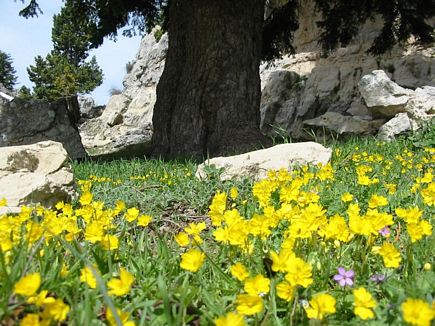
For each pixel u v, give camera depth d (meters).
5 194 3.70
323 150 5.46
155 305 1.58
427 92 11.59
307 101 17.09
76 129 12.68
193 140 9.58
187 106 9.71
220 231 2.00
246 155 5.34
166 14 13.52
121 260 2.12
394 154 7.25
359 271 1.94
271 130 17.88
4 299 1.37
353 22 13.05
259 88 10.00
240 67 9.70
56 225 2.14
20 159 4.20
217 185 4.65
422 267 2.04
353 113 15.52
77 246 1.94
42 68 59.91
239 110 9.56
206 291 1.74
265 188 3.06
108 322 1.45
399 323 1.45
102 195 4.57
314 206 2.14
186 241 1.96
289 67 19.92
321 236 2.12
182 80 9.94
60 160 4.45
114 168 7.22
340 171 5.39
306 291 1.70
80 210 2.63
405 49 16.56
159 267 2.08
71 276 1.78
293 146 5.45
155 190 4.78
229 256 2.18
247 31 9.84
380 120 12.69
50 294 1.60
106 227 2.46
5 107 12.13
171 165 7.19
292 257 1.53
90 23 14.09
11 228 2.07
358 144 8.03
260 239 1.98
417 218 2.09
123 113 29.50
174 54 10.41
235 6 9.78
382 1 12.14
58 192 4.01
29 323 1.20
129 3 12.95
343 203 3.55
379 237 2.61
